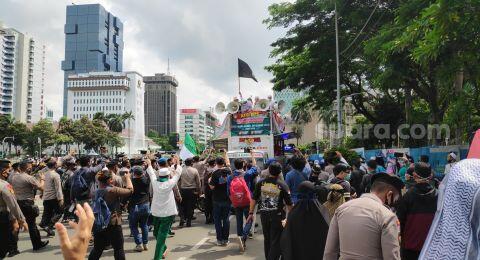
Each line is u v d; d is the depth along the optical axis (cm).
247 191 855
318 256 488
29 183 884
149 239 1009
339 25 2466
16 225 695
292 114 6184
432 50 832
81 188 965
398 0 1773
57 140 8869
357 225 335
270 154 1762
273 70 2923
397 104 3272
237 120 1820
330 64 2602
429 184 466
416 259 453
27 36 17100
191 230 1118
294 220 503
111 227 636
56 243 969
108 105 18038
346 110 4122
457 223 169
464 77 1295
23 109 16850
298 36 2575
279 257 622
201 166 1401
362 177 911
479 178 170
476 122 1788
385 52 1264
